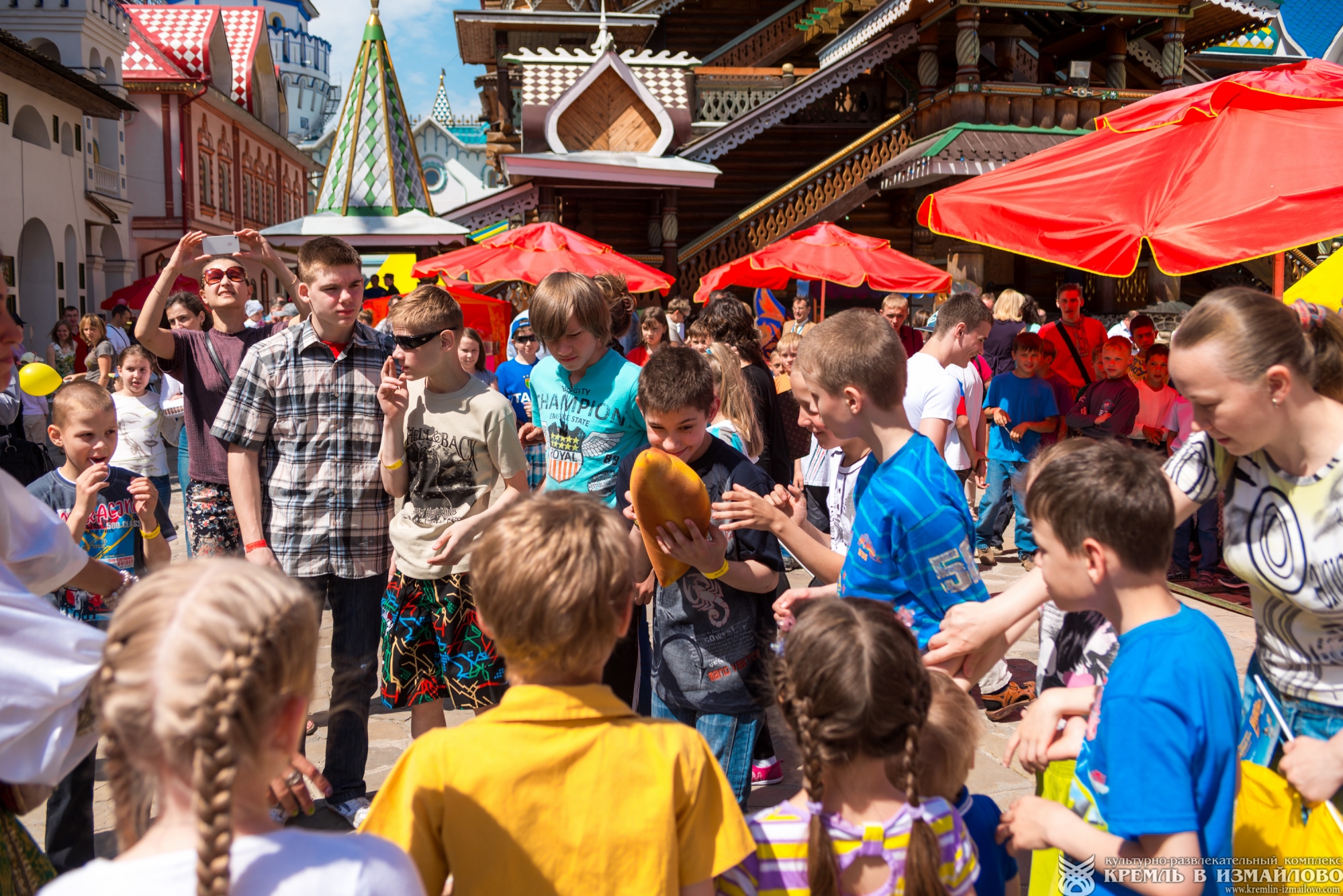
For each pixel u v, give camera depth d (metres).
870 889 1.67
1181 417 7.54
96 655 2.09
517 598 1.59
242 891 1.21
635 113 17.14
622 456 3.74
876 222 18.77
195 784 1.16
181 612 1.23
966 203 6.08
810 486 6.43
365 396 3.66
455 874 1.59
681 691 3.04
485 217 18.28
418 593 3.54
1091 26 18.08
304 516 3.61
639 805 1.60
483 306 12.02
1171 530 1.73
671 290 17.80
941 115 16.66
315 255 3.56
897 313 8.39
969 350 5.18
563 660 1.63
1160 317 15.95
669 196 17.58
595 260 10.18
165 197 36.16
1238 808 2.03
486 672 3.51
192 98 36.31
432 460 3.53
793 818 1.74
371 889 1.27
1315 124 5.23
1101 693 2.07
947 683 1.95
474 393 3.57
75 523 2.98
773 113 17.83
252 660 1.21
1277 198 4.88
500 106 22.58
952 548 2.42
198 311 6.08
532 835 1.58
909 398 5.17
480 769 1.59
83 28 27.72
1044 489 1.80
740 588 2.91
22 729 1.98
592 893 1.57
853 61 17.88
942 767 1.82
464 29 22.08
